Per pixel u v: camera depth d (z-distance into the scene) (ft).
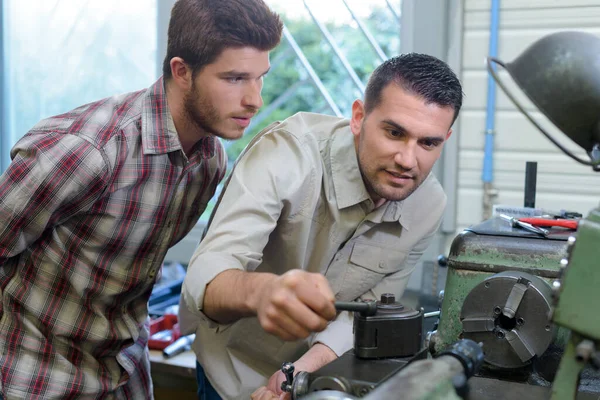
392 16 7.41
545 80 2.74
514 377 3.44
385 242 4.86
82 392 4.71
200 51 4.15
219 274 3.48
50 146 4.19
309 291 2.86
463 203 7.13
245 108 4.31
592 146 2.80
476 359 2.64
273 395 4.23
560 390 2.59
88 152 4.20
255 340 5.06
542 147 6.77
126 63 8.52
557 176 6.75
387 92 3.93
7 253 4.35
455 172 7.06
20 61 8.77
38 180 4.14
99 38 8.56
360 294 5.00
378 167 4.06
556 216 4.56
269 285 3.02
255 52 4.19
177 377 6.73
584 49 2.73
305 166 4.41
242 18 4.10
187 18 4.22
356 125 4.41
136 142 4.45
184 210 4.90
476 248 3.71
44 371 4.59
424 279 6.88
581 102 2.68
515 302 3.28
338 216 4.63
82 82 8.73
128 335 4.92
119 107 4.58
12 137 8.91
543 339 3.28
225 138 4.44
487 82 6.85
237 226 3.92
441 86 3.89
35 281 4.60
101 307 4.75
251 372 5.11
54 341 4.67
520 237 3.71
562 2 6.56
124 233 4.56
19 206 4.18
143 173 4.47
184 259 8.31
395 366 3.01
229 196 4.21
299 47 8.00
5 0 8.58
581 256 2.50
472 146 7.02
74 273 4.57
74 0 8.55
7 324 4.64
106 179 4.29
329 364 3.05
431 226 4.98
